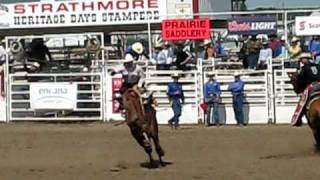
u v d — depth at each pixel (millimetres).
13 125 29547
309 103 18094
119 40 36688
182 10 35219
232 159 19031
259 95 28891
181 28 31188
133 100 17234
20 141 24062
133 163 18734
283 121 28766
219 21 35500
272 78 28812
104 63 30516
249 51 31047
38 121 30750
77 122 30266
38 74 30438
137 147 22000
